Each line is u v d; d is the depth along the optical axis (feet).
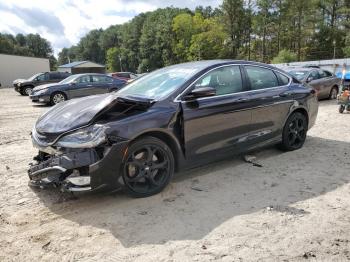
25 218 12.08
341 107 33.42
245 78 16.81
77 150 11.93
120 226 11.37
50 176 12.44
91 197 13.64
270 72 18.43
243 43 241.96
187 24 275.39
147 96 14.60
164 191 14.07
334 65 54.03
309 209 12.28
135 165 12.96
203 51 243.40
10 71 148.66
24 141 24.73
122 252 9.89
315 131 25.17
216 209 12.44
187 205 12.80
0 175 16.62
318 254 9.59
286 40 223.10
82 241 10.55
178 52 282.56
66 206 12.94
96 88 51.44
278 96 17.92
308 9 212.23
